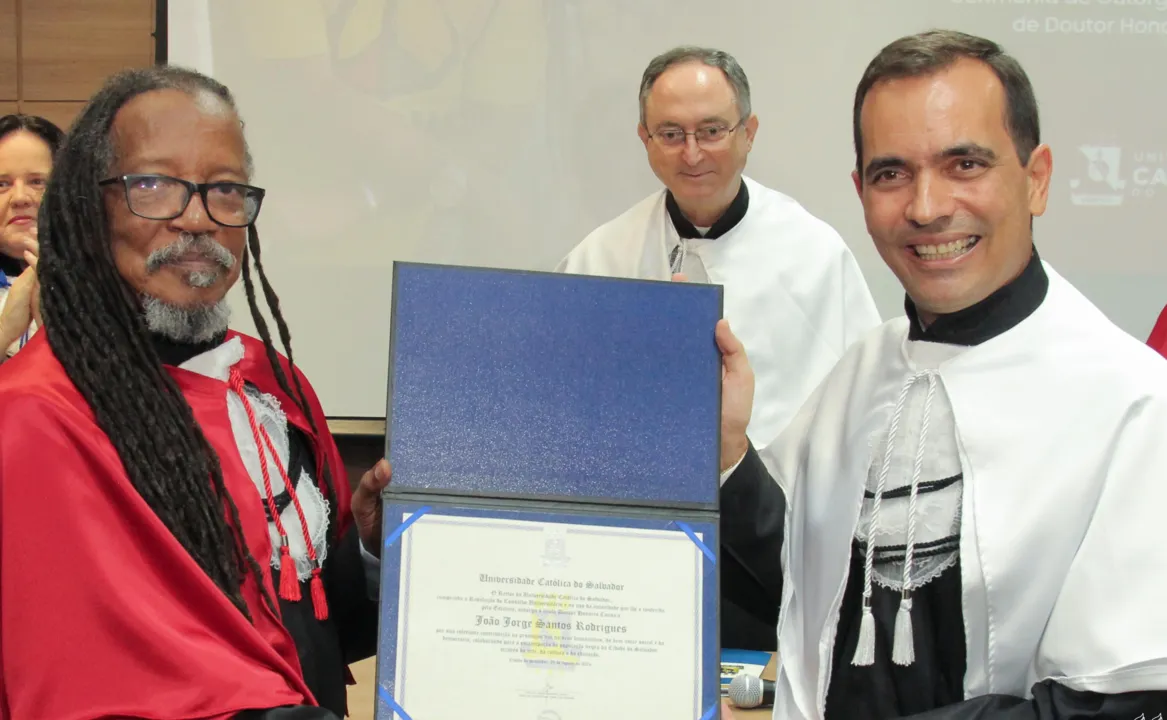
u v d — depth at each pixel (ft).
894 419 4.59
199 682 3.80
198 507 4.20
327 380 10.41
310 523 4.77
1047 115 9.92
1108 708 3.88
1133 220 9.91
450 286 4.47
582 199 10.28
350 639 5.16
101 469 3.98
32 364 4.19
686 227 8.17
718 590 4.33
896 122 4.18
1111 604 3.95
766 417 7.85
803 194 10.11
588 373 4.48
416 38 10.33
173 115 4.32
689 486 4.43
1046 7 9.89
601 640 4.25
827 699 4.66
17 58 10.91
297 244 10.39
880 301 10.05
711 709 4.23
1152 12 9.84
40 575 3.80
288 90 10.39
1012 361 4.37
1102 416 4.17
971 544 4.24
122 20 10.85
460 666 4.18
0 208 7.70
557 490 4.37
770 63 10.11
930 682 4.40
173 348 4.52
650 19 10.18
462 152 10.33
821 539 4.77
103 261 4.27
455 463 4.36
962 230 4.17
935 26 10.00
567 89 10.26
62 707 3.72
